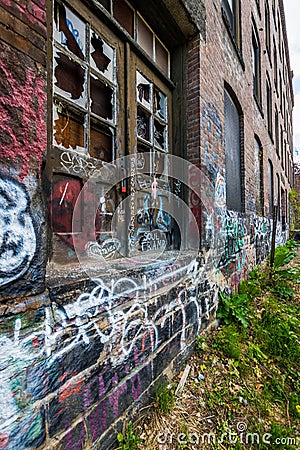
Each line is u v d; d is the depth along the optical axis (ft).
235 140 15.94
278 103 40.34
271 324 10.90
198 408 6.47
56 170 4.77
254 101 20.90
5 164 2.98
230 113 14.84
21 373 3.16
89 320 4.27
